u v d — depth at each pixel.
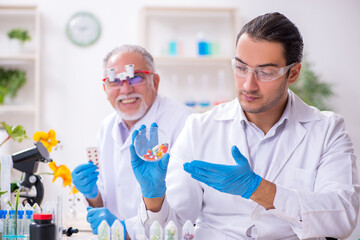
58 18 4.70
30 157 2.02
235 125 1.76
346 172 1.61
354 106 4.94
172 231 1.43
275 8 4.90
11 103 4.55
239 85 1.59
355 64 4.96
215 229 1.71
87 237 1.84
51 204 1.61
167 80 4.80
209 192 1.73
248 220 1.67
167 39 4.83
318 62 4.93
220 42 4.89
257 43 1.52
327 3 4.95
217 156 1.75
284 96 1.68
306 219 1.49
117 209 2.46
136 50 2.43
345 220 1.51
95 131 4.71
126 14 4.77
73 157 4.68
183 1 4.84
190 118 1.88
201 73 4.84
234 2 4.88
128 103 2.39
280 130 1.74
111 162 2.49
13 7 4.53
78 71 4.71
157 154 1.51
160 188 1.55
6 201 1.93
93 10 4.75
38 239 1.46
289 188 1.52
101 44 4.74
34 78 4.67
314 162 1.67
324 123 1.72
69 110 4.70
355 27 4.96
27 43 4.69
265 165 1.71
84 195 2.13
